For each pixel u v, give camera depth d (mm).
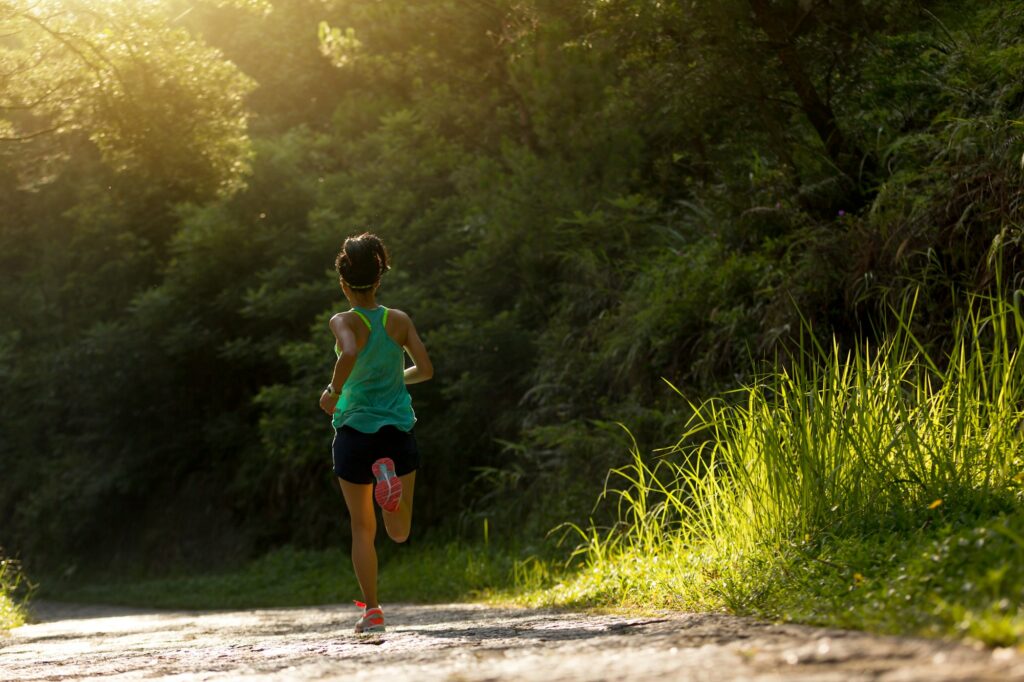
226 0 12203
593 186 13875
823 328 8633
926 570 3240
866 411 5102
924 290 7738
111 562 20391
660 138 13312
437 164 16875
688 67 9523
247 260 18531
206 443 19812
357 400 5164
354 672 2889
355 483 5137
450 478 14906
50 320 21422
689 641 2918
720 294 10219
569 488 11375
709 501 6164
